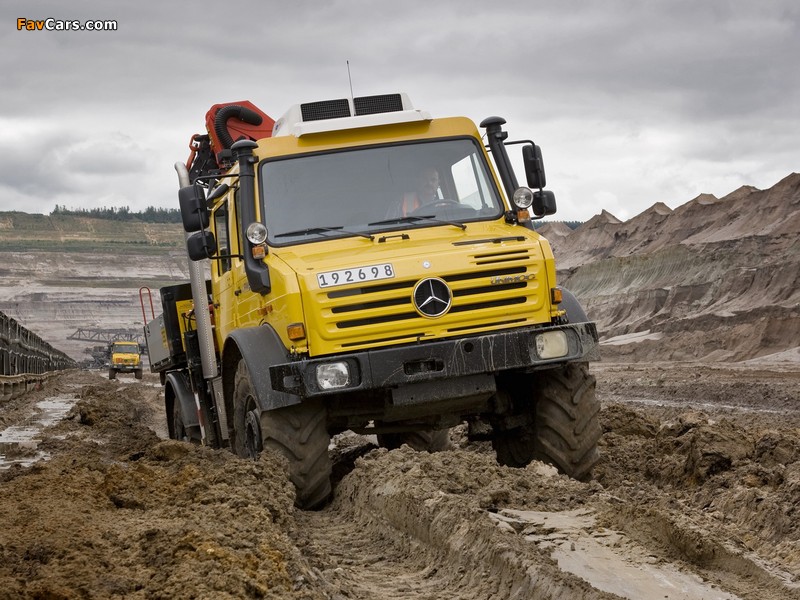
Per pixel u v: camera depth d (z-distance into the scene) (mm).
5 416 19781
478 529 5699
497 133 8734
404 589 5426
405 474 7176
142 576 4766
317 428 7809
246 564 4965
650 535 5559
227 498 6551
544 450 8031
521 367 7715
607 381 26062
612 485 8445
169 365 12312
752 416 15555
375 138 8539
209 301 10820
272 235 8117
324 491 7863
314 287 7465
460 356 7520
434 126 8664
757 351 34531
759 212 61281
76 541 5309
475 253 7723
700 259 56000
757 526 6555
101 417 17719
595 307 60312
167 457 8930
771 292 45156
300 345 7512
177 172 10562
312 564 5766
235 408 8750
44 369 42562
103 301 193000
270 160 8336
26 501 6625
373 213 8281
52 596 4363
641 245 75000
